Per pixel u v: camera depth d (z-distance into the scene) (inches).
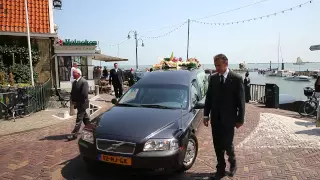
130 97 212.1
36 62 544.1
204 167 183.6
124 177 166.6
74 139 250.1
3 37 513.7
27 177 167.0
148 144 147.6
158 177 166.7
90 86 652.7
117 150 149.5
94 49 581.6
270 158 199.8
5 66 509.7
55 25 688.4
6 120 327.3
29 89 368.5
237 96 152.3
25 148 223.8
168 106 194.4
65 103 428.1
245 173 173.3
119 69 494.0
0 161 194.1
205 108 166.1
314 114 368.2
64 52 561.6
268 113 388.8
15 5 552.7
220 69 153.1
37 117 346.0
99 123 168.2
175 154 149.4
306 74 2571.4
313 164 185.9
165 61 313.7
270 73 2935.5
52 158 199.8
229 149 159.8
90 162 161.5
